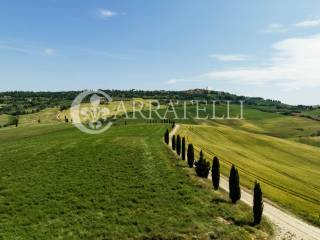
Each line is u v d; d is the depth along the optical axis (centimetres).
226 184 4672
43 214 3059
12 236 2619
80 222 2938
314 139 18775
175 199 3544
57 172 4494
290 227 3378
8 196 3509
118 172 4516
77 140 7806
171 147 7050
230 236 2836
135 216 3092
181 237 2766
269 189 5116
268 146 11531
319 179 7075
